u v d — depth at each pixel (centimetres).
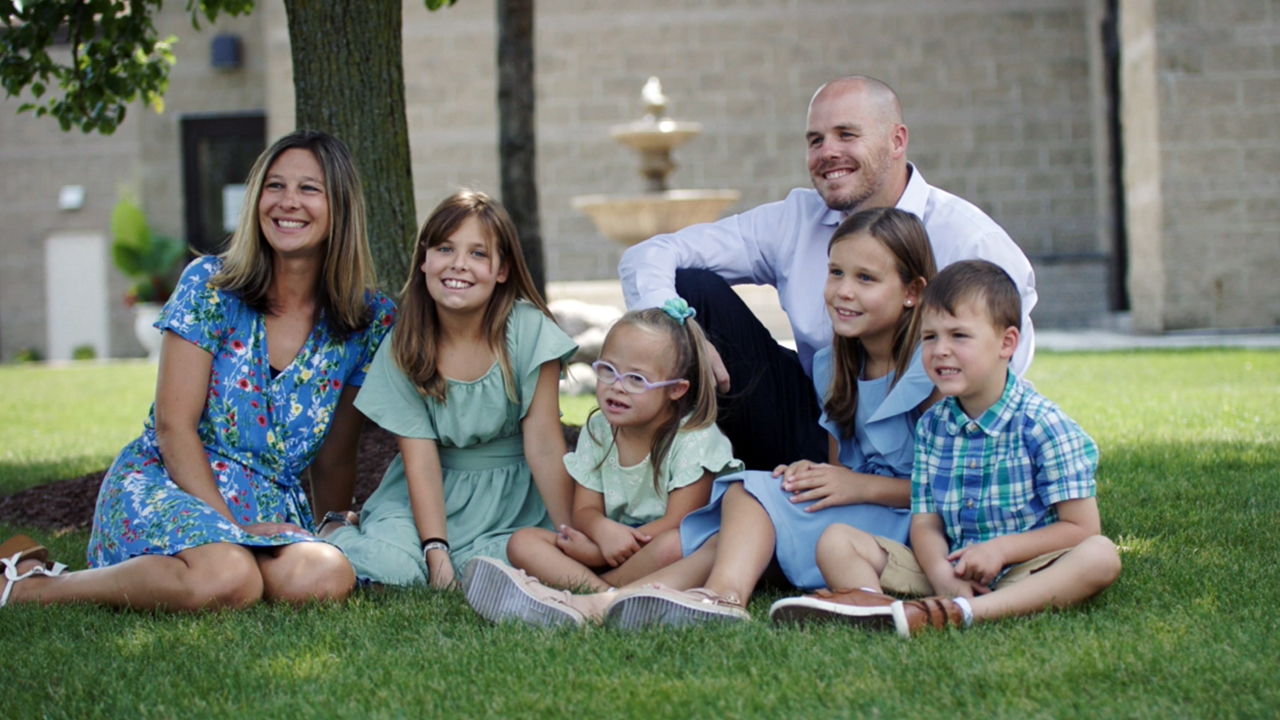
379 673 211
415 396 304
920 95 1335
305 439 302
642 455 297
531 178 694
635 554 282
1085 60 1324
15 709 199
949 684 198
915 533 266
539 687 201
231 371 292
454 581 283
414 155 1352
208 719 193
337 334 301
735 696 194
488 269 296
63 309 1689
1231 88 1080
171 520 265
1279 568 273
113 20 467
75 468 518
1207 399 604
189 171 1627
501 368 304
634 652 220
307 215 288
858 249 280
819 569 264
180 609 258
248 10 491
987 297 253
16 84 471
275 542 267
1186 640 217
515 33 684
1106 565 243
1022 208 1336
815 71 1339
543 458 309
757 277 353
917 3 1330
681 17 1345
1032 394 260
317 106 429
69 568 320
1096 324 1313
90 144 1667
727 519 270
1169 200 1091
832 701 192
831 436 309
